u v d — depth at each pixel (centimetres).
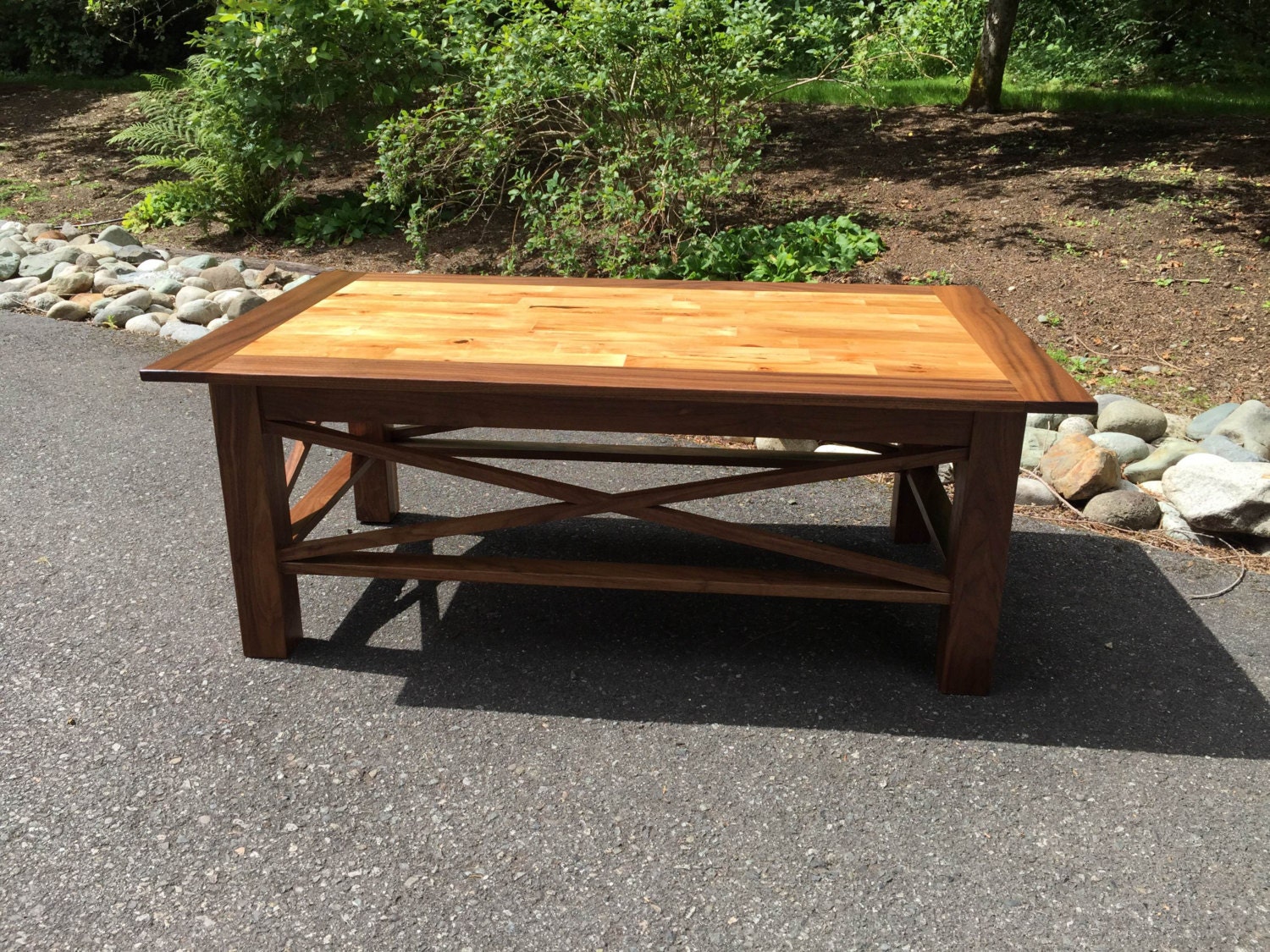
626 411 237
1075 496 358
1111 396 420
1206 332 492
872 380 227
